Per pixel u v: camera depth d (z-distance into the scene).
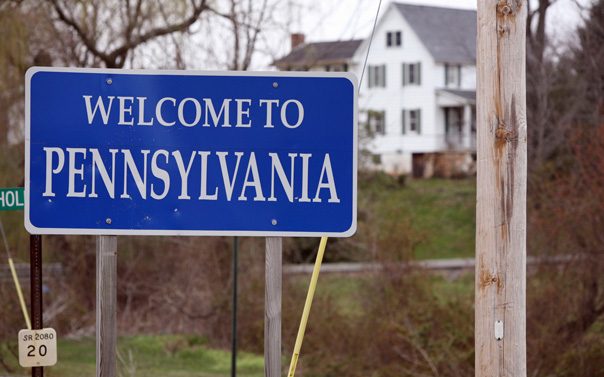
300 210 4.33
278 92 4.34
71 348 15.24
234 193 4.32
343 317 16.72
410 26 46.28
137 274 18.81
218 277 18.42
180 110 4.34
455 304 15.22
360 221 20.95
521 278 4.43
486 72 4.49
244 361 16.00
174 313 18.38
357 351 15.76
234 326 10.59
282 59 18.34
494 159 4.46
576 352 13.59
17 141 18.75
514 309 4.41
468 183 37.62
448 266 25.56
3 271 15.09
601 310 14.29
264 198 4.33
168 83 4.34
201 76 4.34
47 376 12.06
